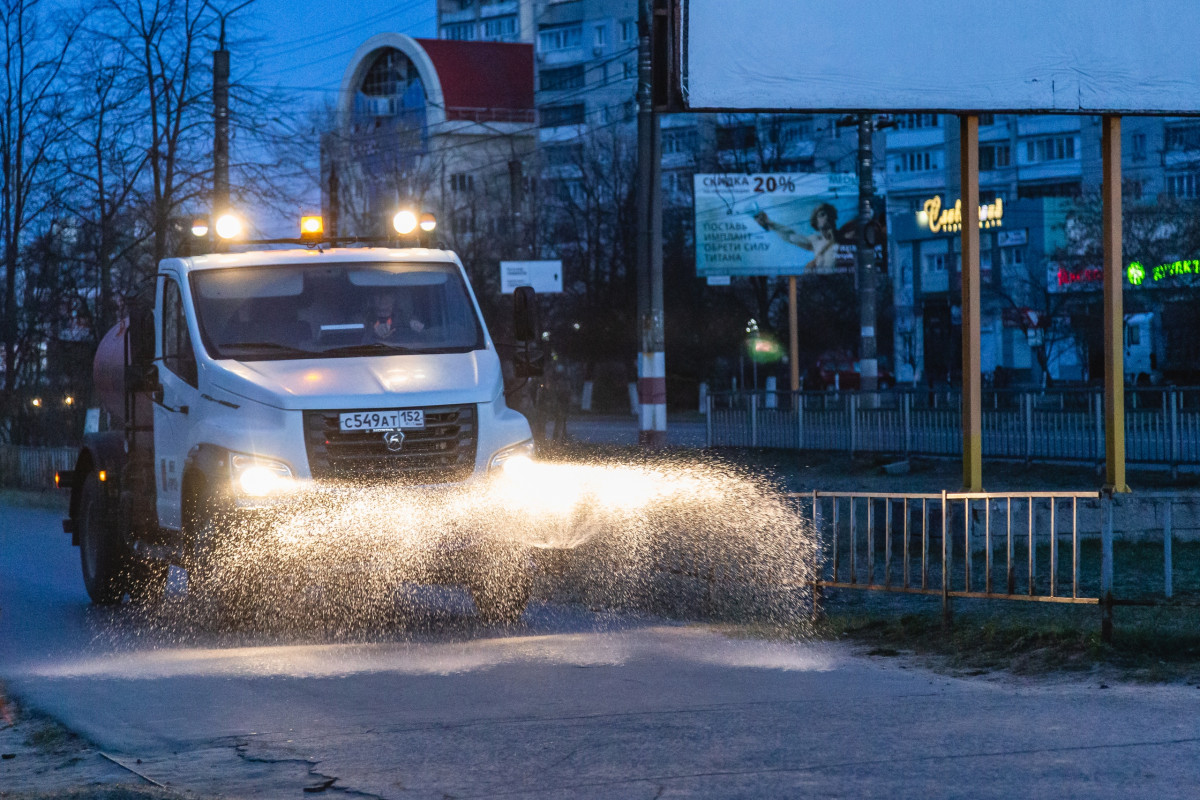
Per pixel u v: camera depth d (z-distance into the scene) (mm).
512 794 6578
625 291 78812
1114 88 14734
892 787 6434
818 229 55500
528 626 12742
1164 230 65875
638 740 7582
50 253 40875
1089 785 6379
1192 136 78812
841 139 88250
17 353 41500
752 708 8391
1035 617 11242
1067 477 23328
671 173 93312
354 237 15055
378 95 124688
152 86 39344
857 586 12062
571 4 119500
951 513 14984
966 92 14445
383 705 8891
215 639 12383
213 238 14859
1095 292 68500
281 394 12320
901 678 9422
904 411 27828
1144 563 14492
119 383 16062
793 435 30750
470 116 118438
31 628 13445
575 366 83438
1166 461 22453
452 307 13836
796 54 14000
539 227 83312
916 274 86062
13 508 30578
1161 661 9477
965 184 15430
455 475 12586
